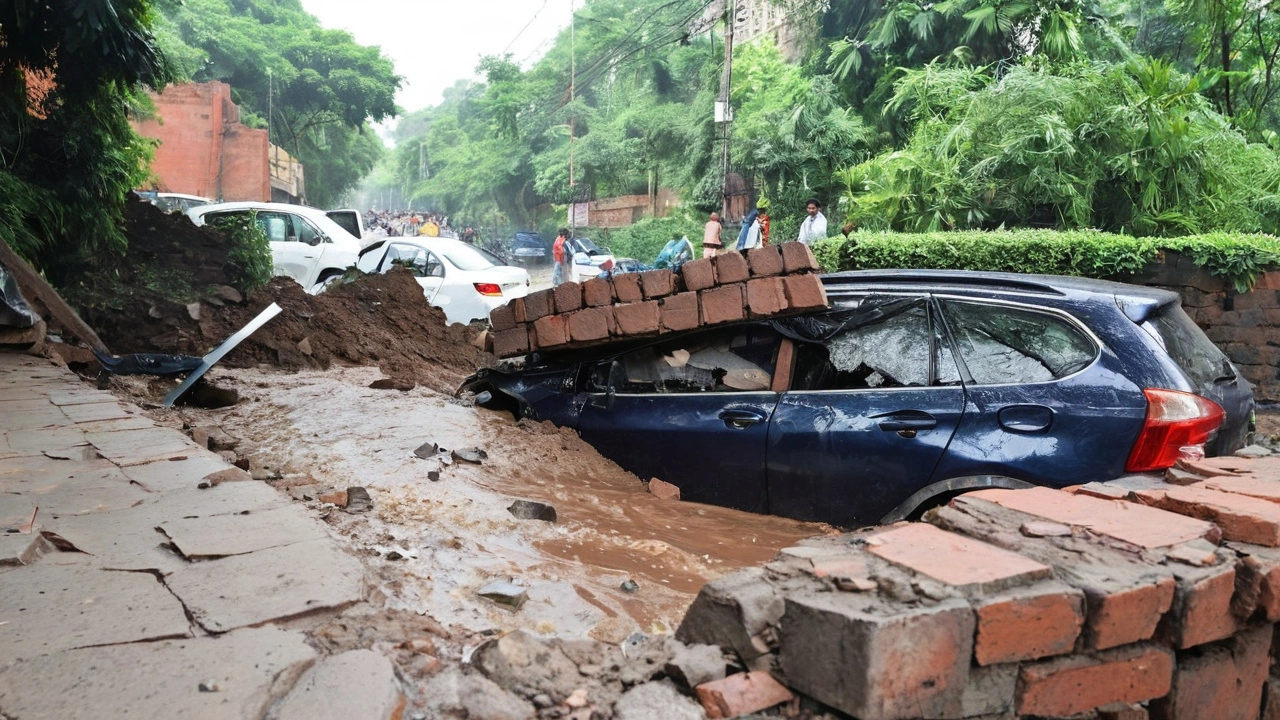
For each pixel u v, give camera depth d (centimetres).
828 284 492
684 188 3362
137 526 318
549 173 4716
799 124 2156
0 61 975
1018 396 410
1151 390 388
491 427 562
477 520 404
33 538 294
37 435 482
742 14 3716
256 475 465
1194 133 1265
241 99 5634
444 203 8081
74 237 1055
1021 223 1316
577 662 235
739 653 220
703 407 492
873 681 190
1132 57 1667
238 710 188
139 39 988
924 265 991
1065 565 233
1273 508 269
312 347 1000
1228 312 883
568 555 374
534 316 566
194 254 1125
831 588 218
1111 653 225
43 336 809
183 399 754
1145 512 279
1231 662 251
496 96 5881
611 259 2302
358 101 6125
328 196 7569
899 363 447
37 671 204
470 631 269
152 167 4472
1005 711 213
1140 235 1256
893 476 426
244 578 268
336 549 297
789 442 455
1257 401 866
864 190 1620
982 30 1844
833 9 2511
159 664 209
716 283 500
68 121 1052
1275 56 1753
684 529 432
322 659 217
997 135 1347
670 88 4306
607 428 525
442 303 1274
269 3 7125
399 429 564
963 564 224
